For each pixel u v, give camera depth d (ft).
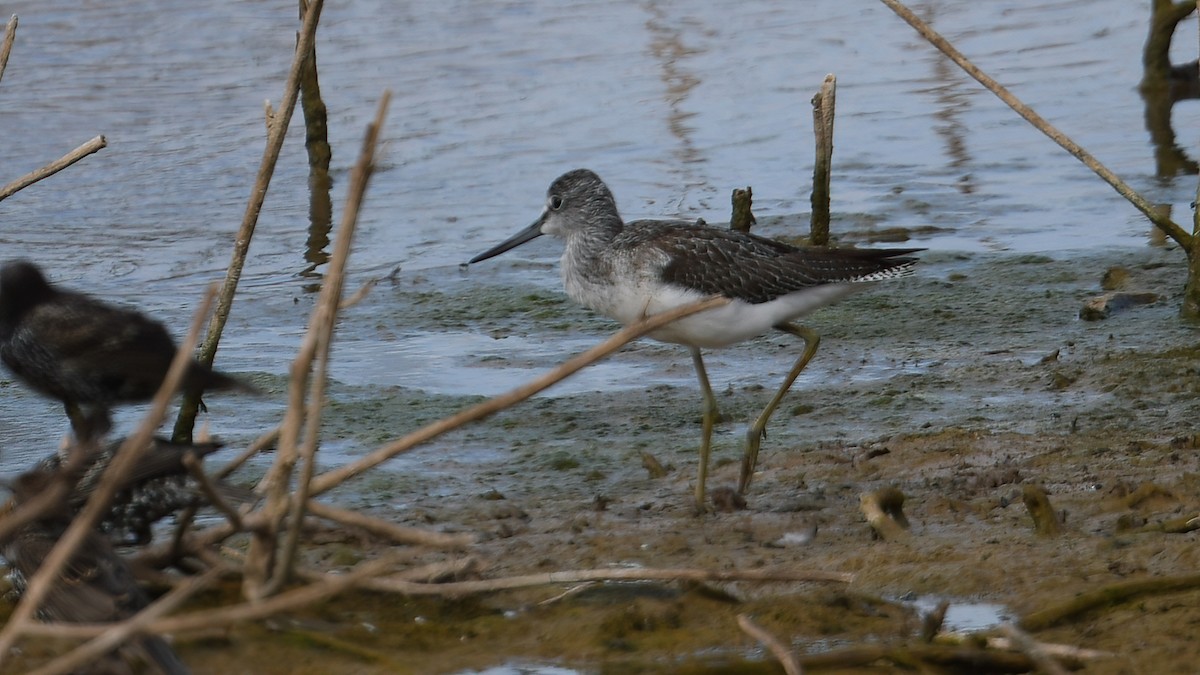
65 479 23.85
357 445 40.47
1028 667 25.05
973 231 60.29
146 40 83.25
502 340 50.52
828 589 28.99
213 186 67.26
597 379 46.39
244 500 26.66
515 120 75.72
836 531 32.76
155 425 19.69
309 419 23.97
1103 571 28.66
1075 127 74.43
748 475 35.94
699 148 72.08
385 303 54.65
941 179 67.51
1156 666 24.61
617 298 39.32
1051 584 28.30
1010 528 31.71
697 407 43.37
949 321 50.14
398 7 92.02
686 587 28.66
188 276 57.88
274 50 82.48
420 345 50.11
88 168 68.85
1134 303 50.29
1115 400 41.06
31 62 79.92
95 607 24.43
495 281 56.85
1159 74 79.71
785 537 32.58
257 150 71.10
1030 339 47.62
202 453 26.61
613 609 28.02
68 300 29.66
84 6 87.20
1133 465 35.42
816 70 84.48
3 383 46.24
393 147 71.61
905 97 79.92
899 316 51.03
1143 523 31.17
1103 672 24.58
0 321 29.68
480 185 67.67
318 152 69.05
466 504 35.53
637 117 76.33
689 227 39.22
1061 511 32.48
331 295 23.32
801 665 25.13
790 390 44.37
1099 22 92.84
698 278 37.40
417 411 43.45
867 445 38.70
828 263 38.63
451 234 62.18
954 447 37.99
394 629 27.66
